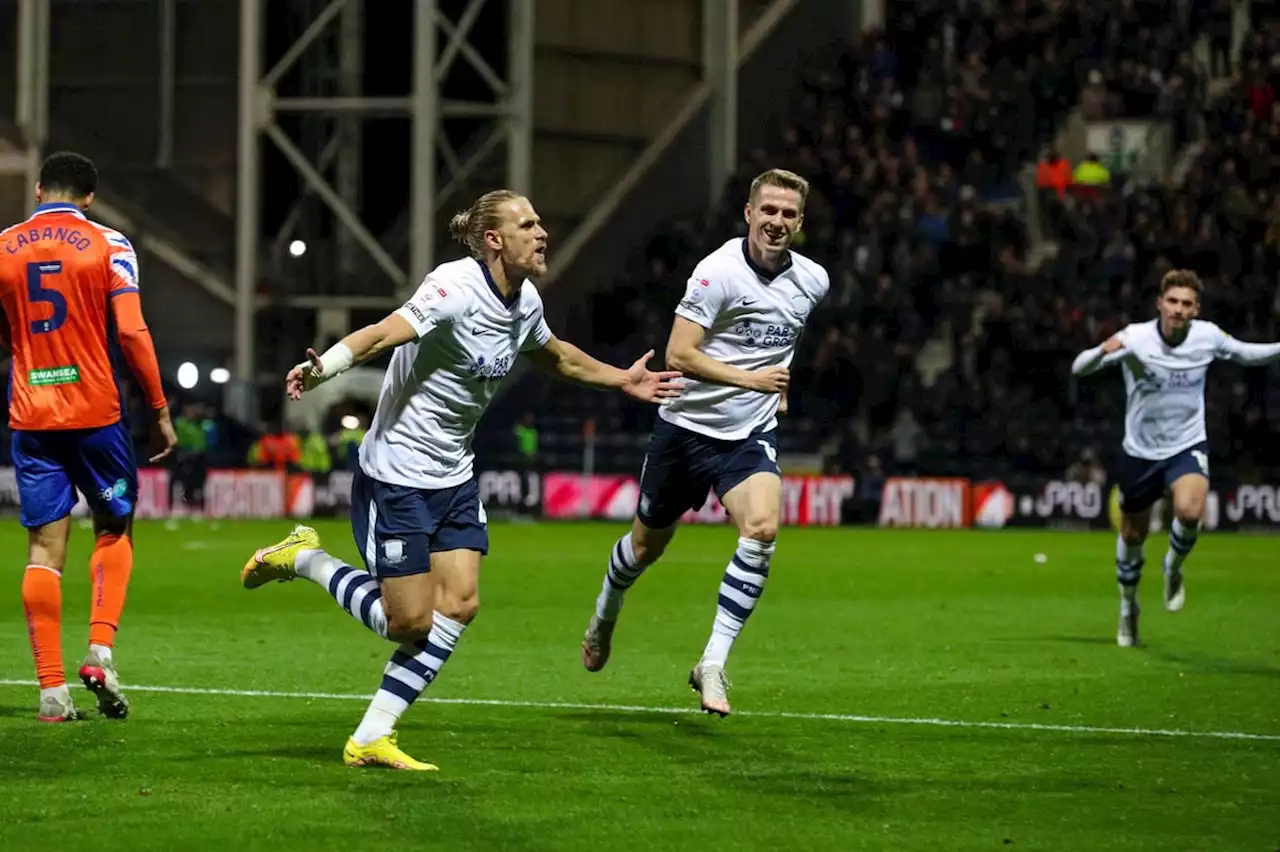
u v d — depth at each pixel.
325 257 39.62
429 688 11.87
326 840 7.11
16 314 10.05
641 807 7.84
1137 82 41.97
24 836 7.15
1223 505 36.69
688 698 11.56
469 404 8.84
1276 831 7.48
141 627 15.80
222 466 38.97
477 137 41.03
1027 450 37.66
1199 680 12.70
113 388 10.16
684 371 10.64
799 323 11.07
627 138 42.91
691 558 26.56
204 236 41.09
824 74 43.66
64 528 10.17
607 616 11.66
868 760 9.13
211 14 40.72
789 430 39.72
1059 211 39.62
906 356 38.53
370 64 40.28
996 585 22.03
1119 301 38.16
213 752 9.08
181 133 41.09
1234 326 37.94
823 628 16.56
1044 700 11.58
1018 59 43.53
